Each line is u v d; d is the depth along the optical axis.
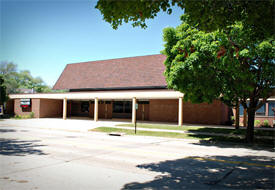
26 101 36.34
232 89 13.55
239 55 11.23
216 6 6.62
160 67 31.56
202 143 14.08
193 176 6.63
